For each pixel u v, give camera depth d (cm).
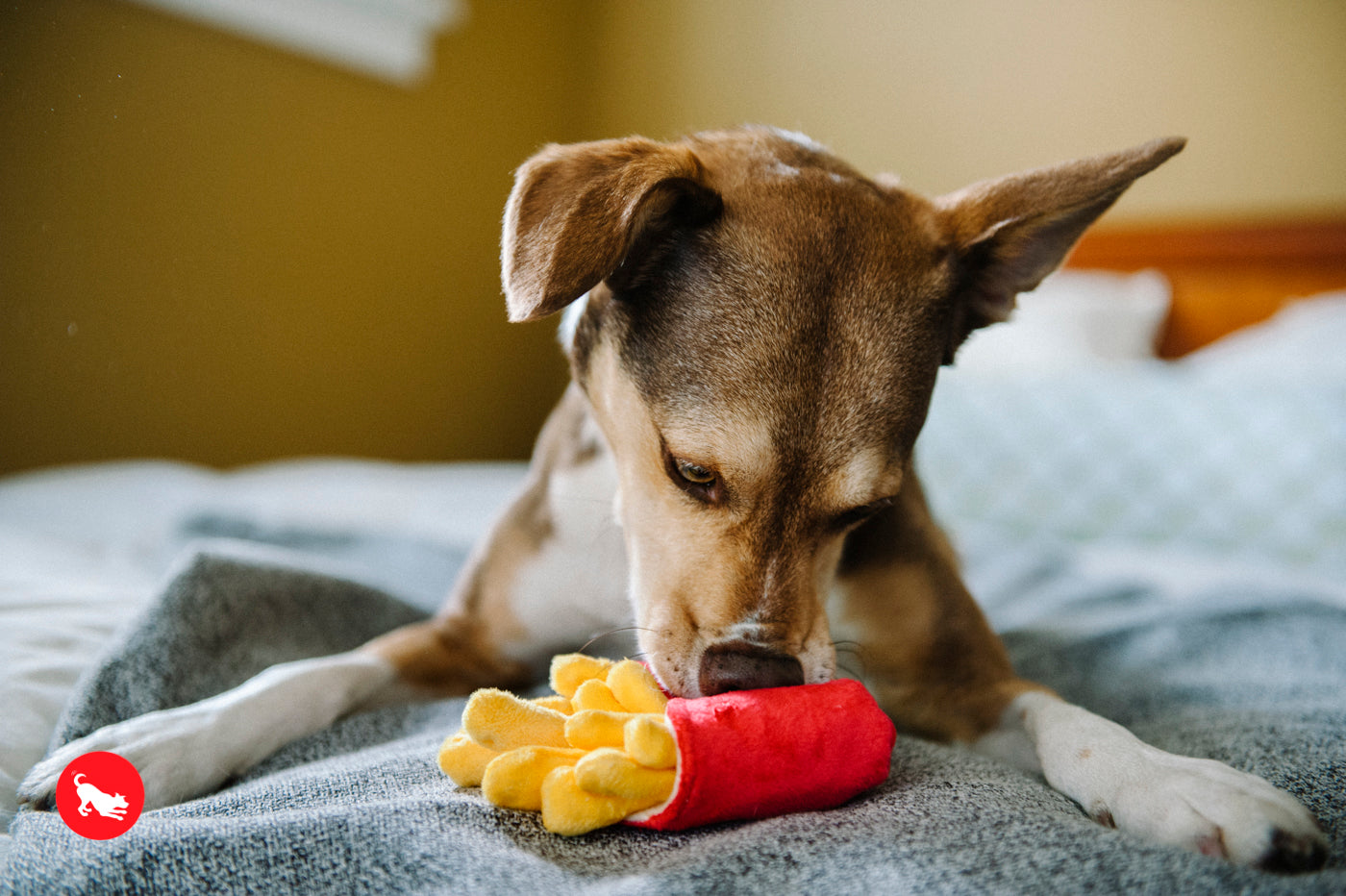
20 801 35
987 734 43
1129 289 119
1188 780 33
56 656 43
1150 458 87
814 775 33
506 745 33
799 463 40
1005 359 111
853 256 43
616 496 47
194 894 29
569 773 31
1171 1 118
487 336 141
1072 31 124
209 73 103
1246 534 81
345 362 122
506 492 90
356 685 45
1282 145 113
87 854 30
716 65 149
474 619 51
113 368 95
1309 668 51
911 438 43
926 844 30
